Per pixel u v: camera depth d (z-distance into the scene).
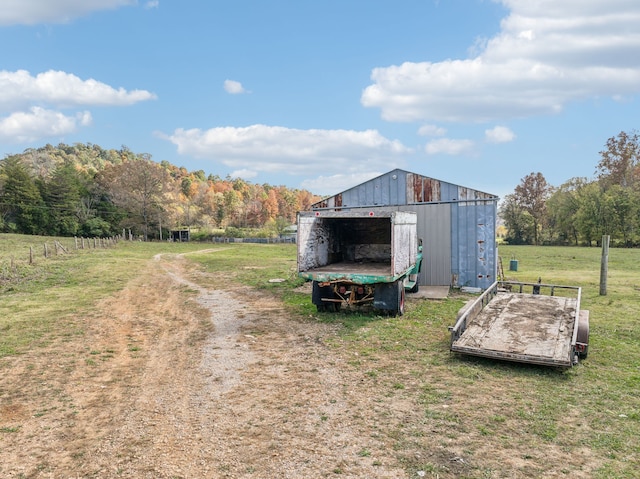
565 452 4.54
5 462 4.52
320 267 12.62
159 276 21.50
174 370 7.58
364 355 8.10
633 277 21.05
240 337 9.66
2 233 55.28
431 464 4.33
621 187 62.28
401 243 11.38
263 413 5.67
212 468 4.35
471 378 6.76
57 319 11.45
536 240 75.69
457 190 15.87
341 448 4.70
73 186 67.25
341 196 17.67
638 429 5.04
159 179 72.00
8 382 6.94
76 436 5.11
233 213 106.25
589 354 8.09
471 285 15.74
